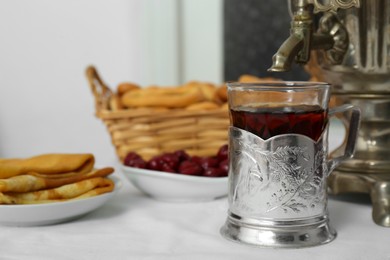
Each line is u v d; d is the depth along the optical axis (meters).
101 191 0.59
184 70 1.56
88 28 1.54
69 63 1.55
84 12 1.53
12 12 1.52
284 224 0.51
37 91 1.55
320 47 0.57
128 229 0.56
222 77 1.55
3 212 0.55
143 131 0.81
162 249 0.50
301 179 0.51
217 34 1.54
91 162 0.63
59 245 0.52
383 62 0.57
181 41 1.55
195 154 0.82
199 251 0.50
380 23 0.56
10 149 1.58
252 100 0.51
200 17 1.54
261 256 0.48
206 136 0.82
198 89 0.86
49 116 1.56
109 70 1.55
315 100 0.51
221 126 0.82
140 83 1.54
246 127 0.51
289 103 0.51
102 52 1.54
